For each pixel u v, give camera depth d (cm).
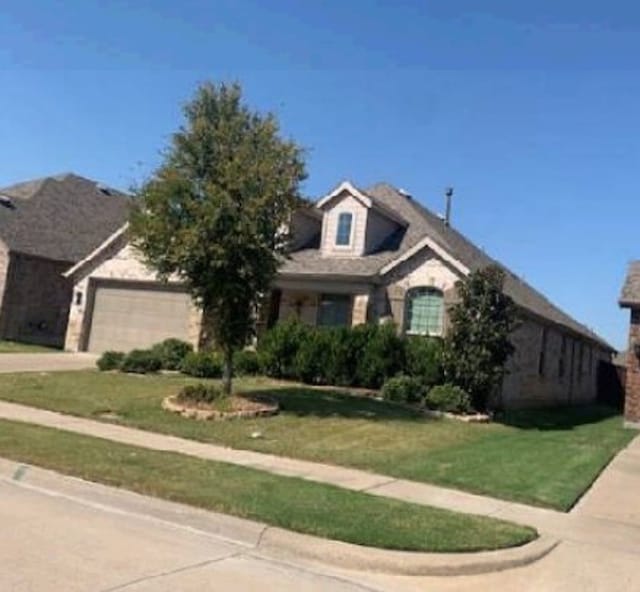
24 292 3250
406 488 1070
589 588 698
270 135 1700
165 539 740
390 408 1898
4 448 1059
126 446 1185
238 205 1639
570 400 3469
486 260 3019
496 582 700
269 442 1359
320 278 2416
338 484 1051
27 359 2472
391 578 692
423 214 2845
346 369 2198
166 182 1656
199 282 1712
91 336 2947
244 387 2025
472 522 857
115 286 2933
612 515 1012
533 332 2716
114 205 4066
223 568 666
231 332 1722
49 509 812
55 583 579
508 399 2438
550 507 1027
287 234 1747
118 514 823
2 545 663
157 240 1667
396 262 2352
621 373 4156
